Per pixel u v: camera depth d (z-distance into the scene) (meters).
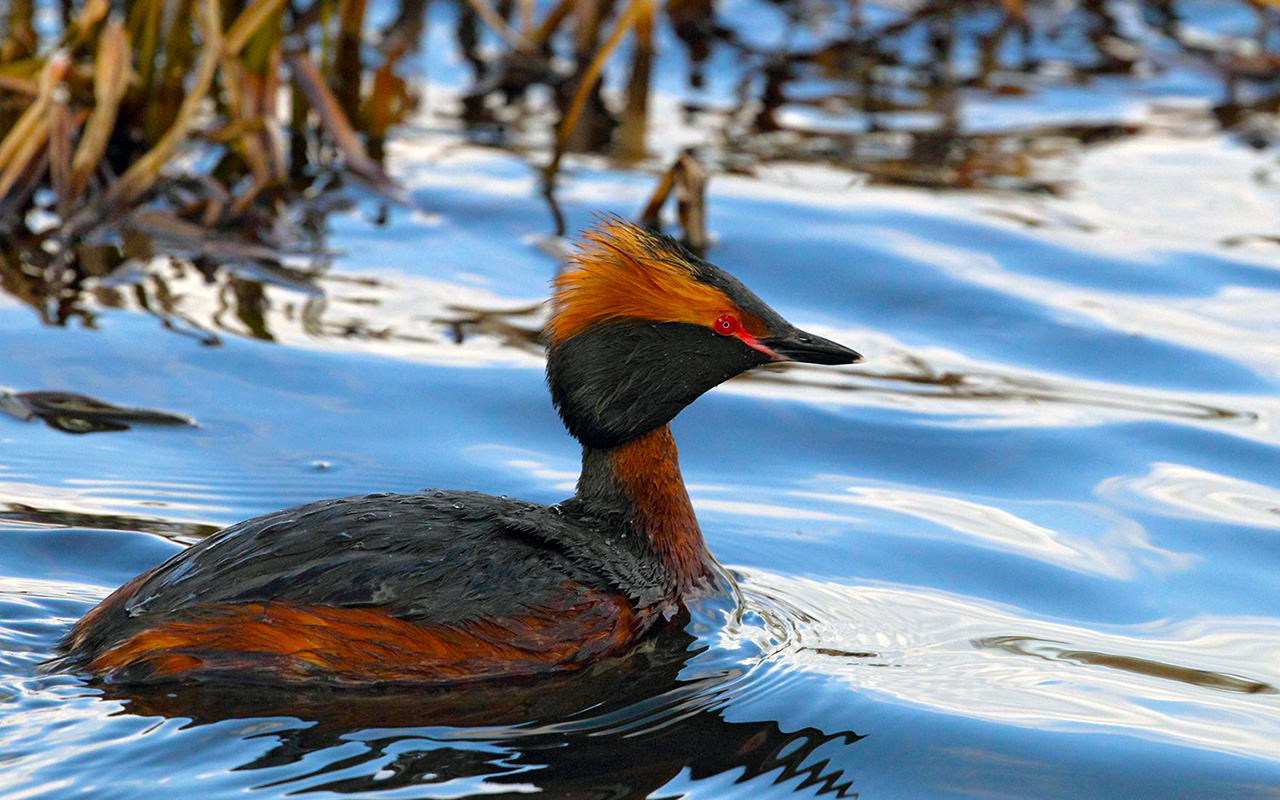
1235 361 15.51
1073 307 16.62
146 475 12.44
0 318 15.00
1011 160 20.42
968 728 9.52
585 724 9.32
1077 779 9.08
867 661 10.34
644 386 10.93
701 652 10.33
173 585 9.49
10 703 9.00
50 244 16.67
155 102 18.17
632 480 11.10
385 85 20.44
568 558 10.31
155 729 8.84
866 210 18.67
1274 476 13.37
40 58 17.83
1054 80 23.31
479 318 15.79
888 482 13.23
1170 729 9.62
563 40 23.97
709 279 11.05
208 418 13.52
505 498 10.80
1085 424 14.25
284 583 9.43
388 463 12.98
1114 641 10.83
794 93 22.47
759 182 19.36
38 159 17.30
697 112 21.64
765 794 8.73
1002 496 13.04
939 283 17.02
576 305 10.95
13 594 10.43
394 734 9.02
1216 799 8.92
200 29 18.16
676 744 9.17
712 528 12.26
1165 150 20.83
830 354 11.05
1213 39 24.98
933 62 23.95
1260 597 11.53
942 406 14.59
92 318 15.17
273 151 18.03
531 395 14.35
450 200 18.48
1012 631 10.91
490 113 21.25
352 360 14.73
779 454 13.70
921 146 20.78
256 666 9.30
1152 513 12.73
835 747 9.27
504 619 9.75
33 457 12.58
